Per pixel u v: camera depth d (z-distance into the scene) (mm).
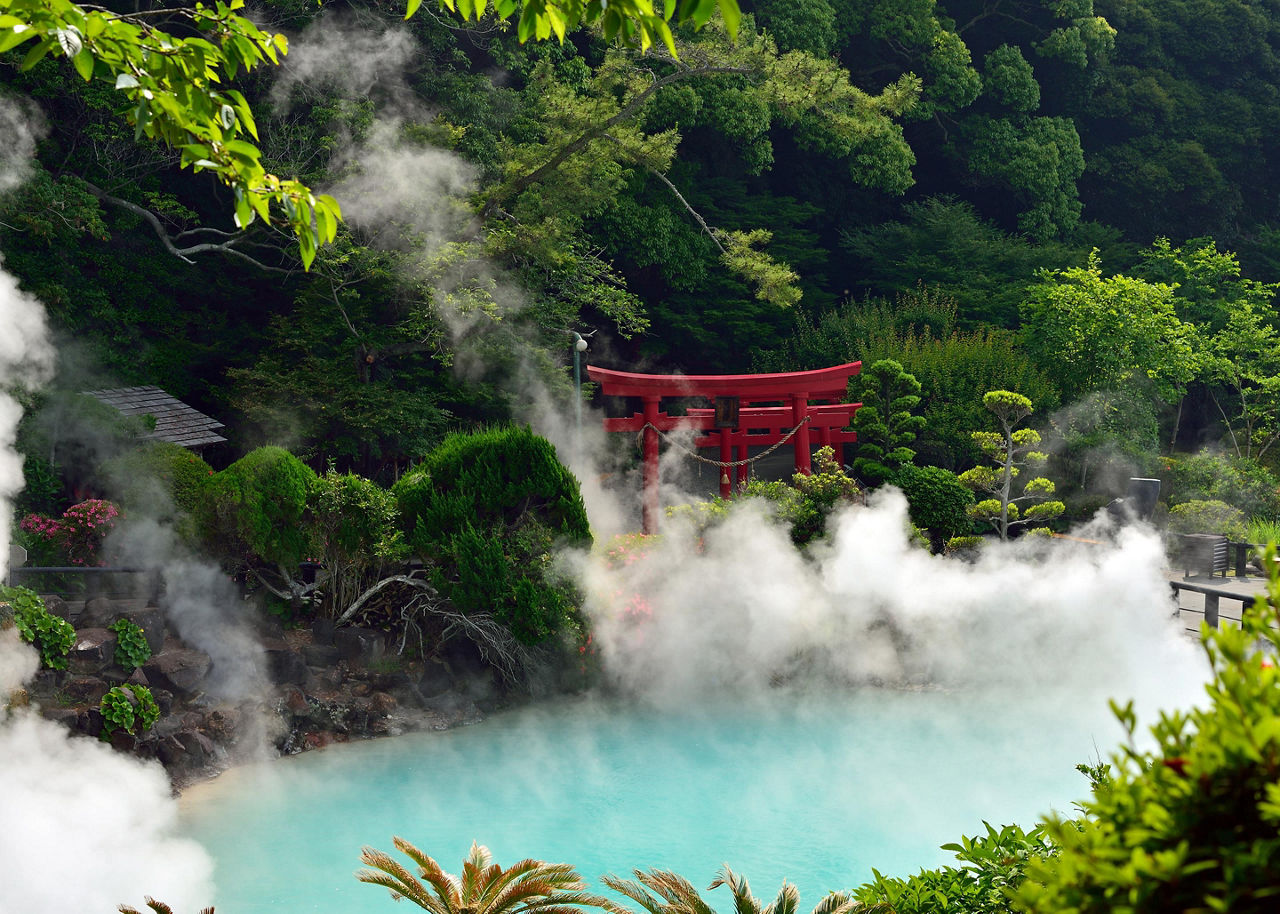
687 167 31969
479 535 14430
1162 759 2273
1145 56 42312
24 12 4359
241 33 5035
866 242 36000
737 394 22297
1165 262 35188
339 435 23172
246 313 26281
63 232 20766
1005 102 37594
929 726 13586
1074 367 27484
